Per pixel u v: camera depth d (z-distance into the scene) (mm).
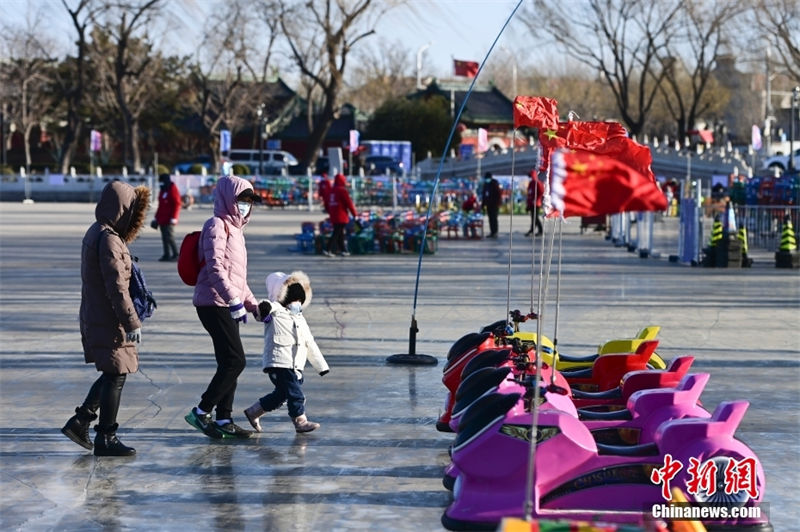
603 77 98250
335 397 9906
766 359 11938
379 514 6562
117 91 74188
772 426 8789
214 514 6570
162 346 12664
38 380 10648
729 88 94938
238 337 8367
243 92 81500
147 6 72250
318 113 91875
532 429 5359
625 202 4969
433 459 7816
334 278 21016
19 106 83688
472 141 86250
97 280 7707
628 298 17953
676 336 13586
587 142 6996
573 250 29797
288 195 59531
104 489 7102
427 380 10719
